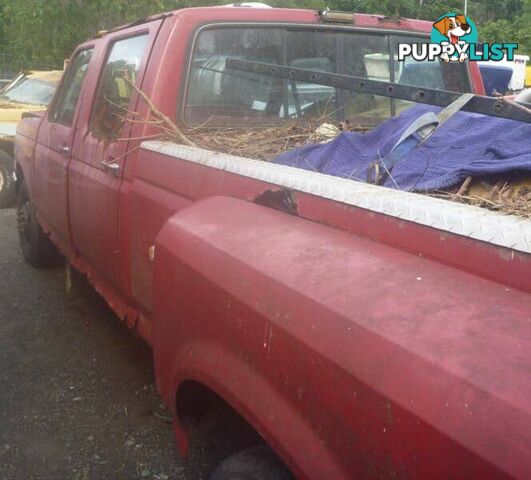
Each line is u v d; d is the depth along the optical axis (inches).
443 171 84.7
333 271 66.8
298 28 142.3
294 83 140.9
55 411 148.4
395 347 55.9
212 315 79.5
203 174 99.9
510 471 46.2
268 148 121.7
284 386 67.5
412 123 96.7
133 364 172.1
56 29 609.3
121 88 146.0
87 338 187.2
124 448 135.2
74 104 182.9
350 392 58.7
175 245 89.7
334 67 148.7
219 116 133.7
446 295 58.2
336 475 61.1
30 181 221.1
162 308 93.7
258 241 77.8
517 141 85.1
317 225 77.0
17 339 185.8
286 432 66.4
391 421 54.7
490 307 55.3
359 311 60.6
